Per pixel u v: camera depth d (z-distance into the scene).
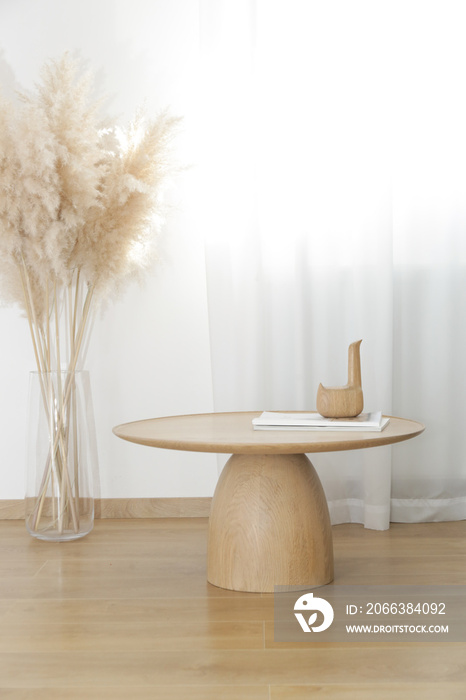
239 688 1.45
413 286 2.76
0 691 1.45
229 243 2.69
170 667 1.55
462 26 2.70
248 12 2.65
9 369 2.85
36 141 2.30
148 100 2.81
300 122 2.69
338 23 2.67
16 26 2.79
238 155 2.66
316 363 2.75
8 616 1.84
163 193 2.81
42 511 2.55
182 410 2.86
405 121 2.72
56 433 2.56
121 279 2.76
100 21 2.80
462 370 2.78
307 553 1.99
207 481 2.87
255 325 2.69
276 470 2.00
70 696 1.43
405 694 1.43
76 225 2.44
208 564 2.09
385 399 2.68
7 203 2.39
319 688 1.45
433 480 2.78
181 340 2.84
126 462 2.87
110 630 1.74
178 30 2.80
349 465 2.78
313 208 2.71
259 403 2.71
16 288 2.62
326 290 2.73
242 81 2.65
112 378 2.85
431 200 2.73
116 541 2.53
